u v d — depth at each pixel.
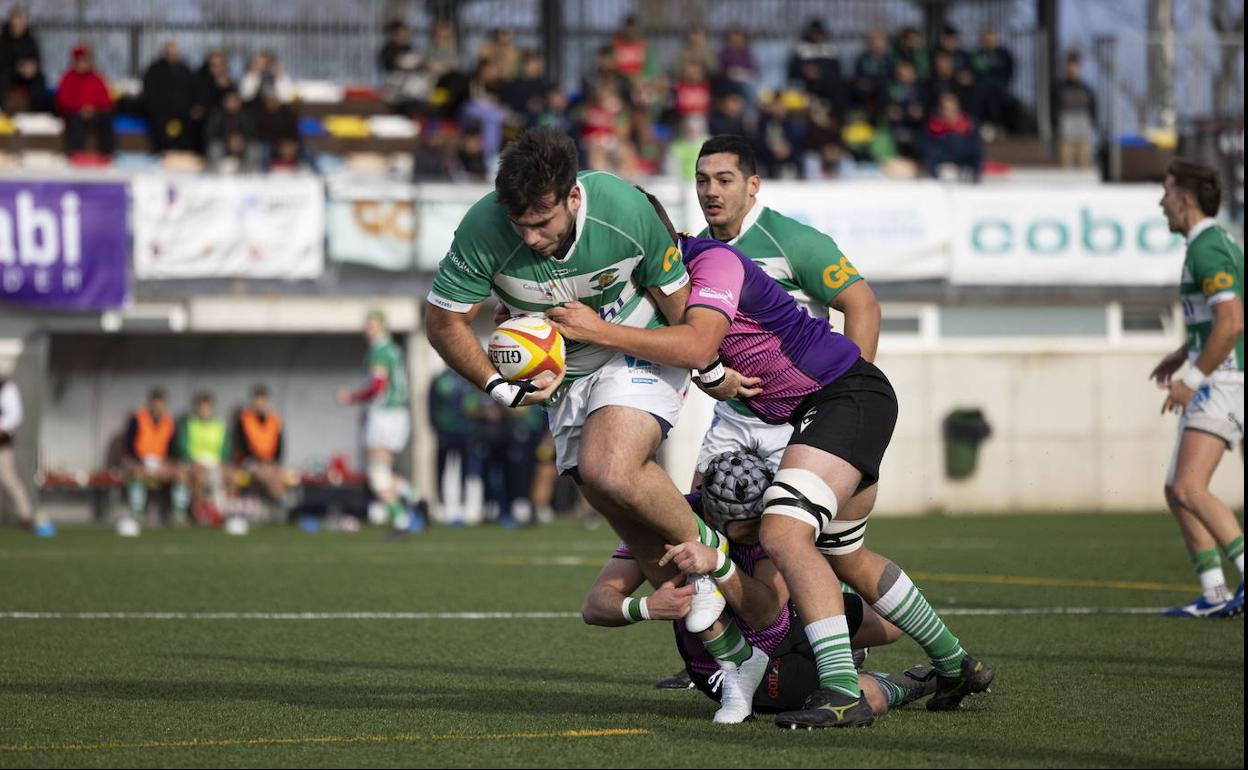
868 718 17.77
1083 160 86.56
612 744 16.67
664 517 18.20
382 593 36.62
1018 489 75.06
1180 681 21.89
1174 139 84.50
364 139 83.06
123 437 73.56
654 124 83.56
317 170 77.81
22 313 68.00
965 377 74.56
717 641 18.39
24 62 80.44
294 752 16.28
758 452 19.81
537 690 21.33
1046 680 21.98
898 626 18.95
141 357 73.69
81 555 49.22
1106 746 16.56
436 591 37.09
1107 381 75.56
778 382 18.73
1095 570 42.06
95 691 21.19
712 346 18.02
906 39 84.69
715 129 75.88
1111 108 85.19
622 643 27.08
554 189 16.89
